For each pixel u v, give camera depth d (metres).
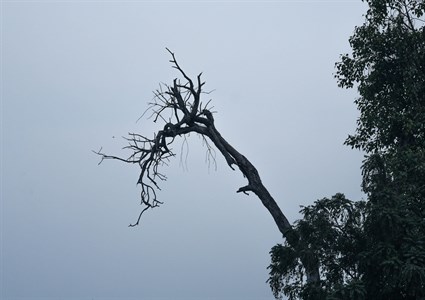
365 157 28.45
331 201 25.69
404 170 28.78
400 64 35.09
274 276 26.45
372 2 35.53
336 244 25.70
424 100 34.41
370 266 24.88
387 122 34.34
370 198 26.19
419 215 26.83
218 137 35.31
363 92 36.12
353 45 36.59
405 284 23.77
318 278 25.83
